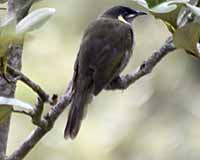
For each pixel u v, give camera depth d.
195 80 12.29
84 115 5.67
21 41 3.27
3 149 4.28
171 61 12.32
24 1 3.87
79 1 12.03
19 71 4.12
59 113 4.20
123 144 11.95
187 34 3.64
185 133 11.84
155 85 12.39
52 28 11.79
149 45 12.30
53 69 11.75
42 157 11.47
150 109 12.28
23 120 11.43
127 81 5.04
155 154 11.78
